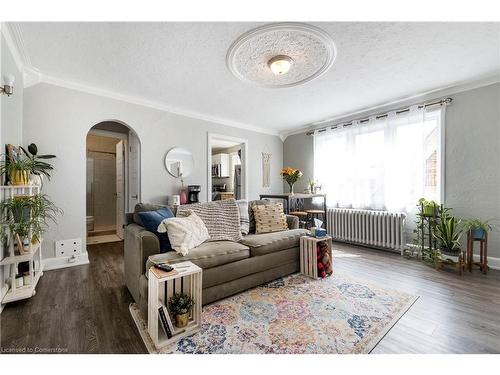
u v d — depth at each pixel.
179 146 4.00
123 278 2.58
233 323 1.71
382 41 2.15
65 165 2.94
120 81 2.96
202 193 4.27
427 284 2.40
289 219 3.20
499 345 1.47
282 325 1.68
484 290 2.25
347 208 4.25
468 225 2.81
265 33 2.03
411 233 3.50
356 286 2.34
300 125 5.07
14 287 1.96
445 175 3.22
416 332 1.60
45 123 2.82
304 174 5.22
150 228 2.10
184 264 1.73
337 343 1.49
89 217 5.57
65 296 2.13
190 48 2.26
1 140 1.92
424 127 3.35
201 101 3.65
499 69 2.68
